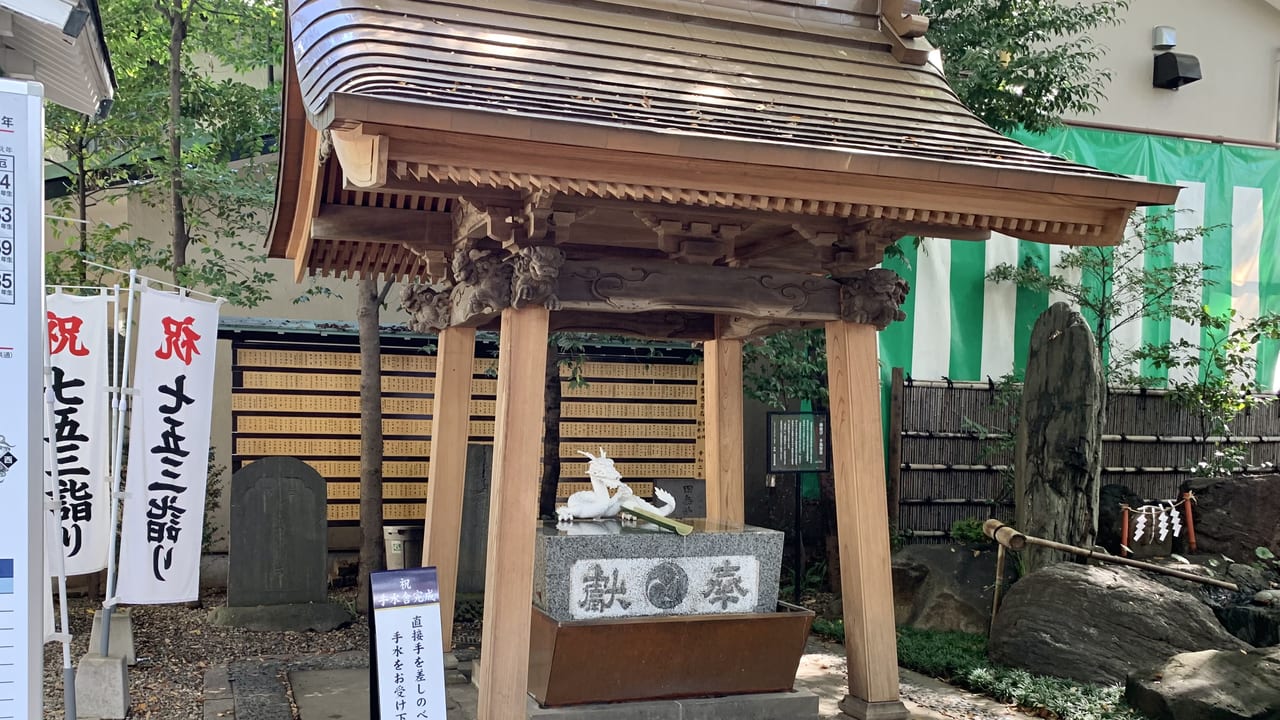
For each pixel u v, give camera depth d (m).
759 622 6.10
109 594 6.54
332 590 10.65
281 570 9.28
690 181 4.99
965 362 11.43
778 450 9.82
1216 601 8.30
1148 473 11.15
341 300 11.75
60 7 5.27
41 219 3.55
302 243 7.20
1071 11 10.43
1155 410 11.27
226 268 11.41
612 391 11.41
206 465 6.75
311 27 5.38
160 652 8.18
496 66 5.22
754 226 6.54
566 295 5.71
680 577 6.09
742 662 6.13
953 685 7.34
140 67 10.64
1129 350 11.92
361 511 10.05
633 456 11.45
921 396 10.98
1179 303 12.12
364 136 4.46
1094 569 7.86
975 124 6.23
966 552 9.53
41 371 3.52
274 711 6.43
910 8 6.76
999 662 7.61
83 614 9.40
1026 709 6.65
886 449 10.91
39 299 3.52
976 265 11.55
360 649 8.42
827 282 6.34
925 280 11.36
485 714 5.34
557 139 4.57
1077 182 5.41
